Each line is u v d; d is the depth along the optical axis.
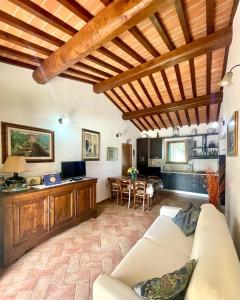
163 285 1.06
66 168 3.63
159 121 6.61
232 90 2.62
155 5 1.91
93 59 3.34
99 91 4.66
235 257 1.19
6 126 2.79
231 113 2.69
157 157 7.10
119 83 4.17
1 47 2.60
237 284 0.91
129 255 1.75
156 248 1.89
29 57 2.89
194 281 0.97
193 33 2.79
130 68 3.77
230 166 2.86
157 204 5.08
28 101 3.14
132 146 7.05
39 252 2.56
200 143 6.36
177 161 6.70
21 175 3.04
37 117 3.31
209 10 2.31
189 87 4.45
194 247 1.47
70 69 3.66
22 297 1.79
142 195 4.56
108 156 5.52
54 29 2.37
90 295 1.82
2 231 2.22
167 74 4.08
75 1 2.02
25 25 2.23
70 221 3.26
